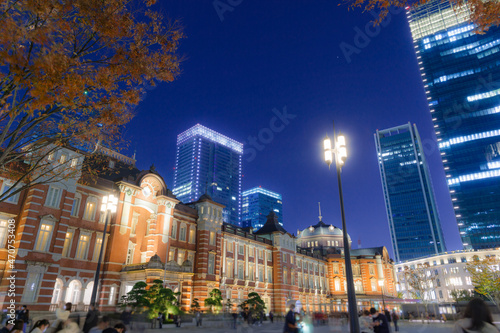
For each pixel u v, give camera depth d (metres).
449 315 58.56
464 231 131.38
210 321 37.81
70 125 12.45
